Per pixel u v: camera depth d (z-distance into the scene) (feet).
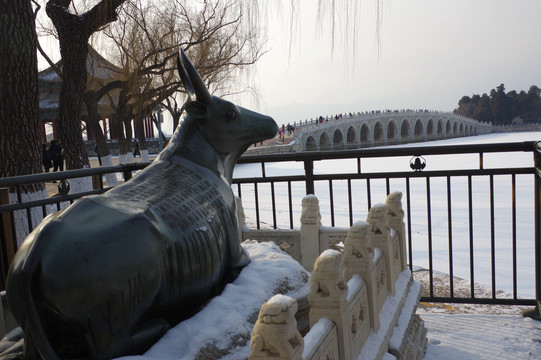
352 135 244.01
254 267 9.05
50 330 5.85
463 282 21.50
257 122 9.43
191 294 7.18
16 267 5.66
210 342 6.39
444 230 39.81
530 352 11.10
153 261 6.28
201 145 9.07
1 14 23.44
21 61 23.98
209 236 7.68
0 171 24.48
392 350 9.00
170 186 7.84
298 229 14.67
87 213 6.18
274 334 4.77
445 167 97.96
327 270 6.59
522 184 67.97
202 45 60.59
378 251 9.87
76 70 39.73
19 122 24.26
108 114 110.22
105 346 5.83
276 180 15.64
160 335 6.47
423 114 306.96
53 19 38.01
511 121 444.14
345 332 6.72
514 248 13.71
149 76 67.36
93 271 5.67
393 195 12.03
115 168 14.79
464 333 12.61
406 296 11.32
